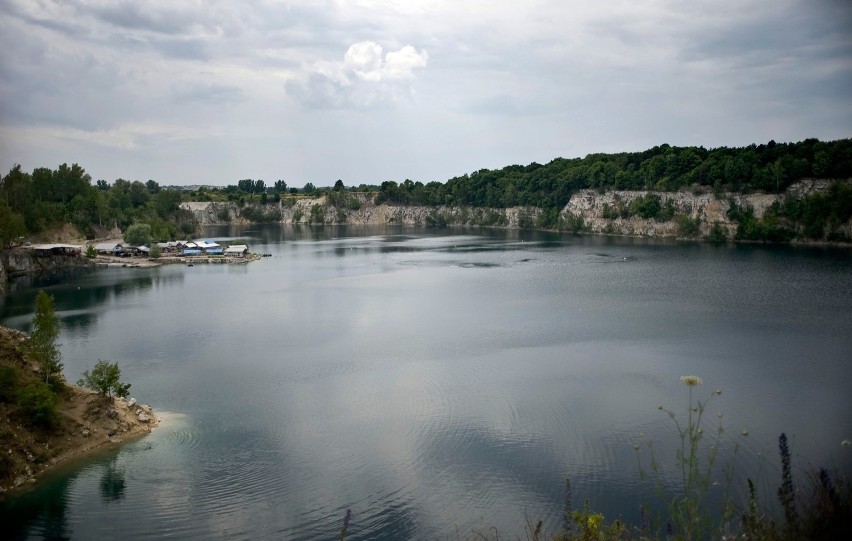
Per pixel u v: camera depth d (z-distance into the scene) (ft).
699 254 652.89
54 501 151.43
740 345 286.66
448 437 189.06
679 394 223.10
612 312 364.58
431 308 387.75
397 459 174.91
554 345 292.20
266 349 290.15
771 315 347.77
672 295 416.26
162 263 628.28
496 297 422.41
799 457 170.40
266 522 143.74
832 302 381.40
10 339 196.44
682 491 152.97
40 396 174.60
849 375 241.96
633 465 168.76
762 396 219.82
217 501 152.05
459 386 235.20
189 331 326.44
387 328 332.80
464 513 147.54
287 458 175.32
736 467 164.66
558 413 206.39
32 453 166.61
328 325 341.21
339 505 151.33
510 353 279.28
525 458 174.60
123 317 361.71
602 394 223.92
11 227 533.55
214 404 217.56
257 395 226.79
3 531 139.44
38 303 195.62
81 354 281.33
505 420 201.26
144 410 204.54
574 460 172.76
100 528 140.67
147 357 276.21
